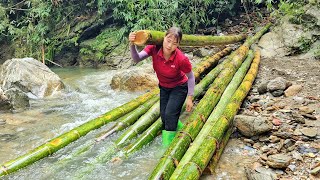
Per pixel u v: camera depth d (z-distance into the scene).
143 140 3.83
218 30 9.82
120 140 3.86
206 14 10.12
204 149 3.18
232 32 9.63
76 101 5.98
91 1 10.42
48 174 3.30
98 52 9.67
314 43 7.71
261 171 3.05
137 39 3.37
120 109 4.73
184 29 9.65
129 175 3.25
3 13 10.44
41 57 10.22
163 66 3.57
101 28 10.41
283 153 3.37
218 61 7.25
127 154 3.61
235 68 5.87
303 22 8.12
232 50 8.30
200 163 2.99
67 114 5.21
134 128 4.06
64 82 7.53
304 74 6.09
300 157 3.21
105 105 5.63
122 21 10.27
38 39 10.23
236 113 4.25
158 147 3.84
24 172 3.34
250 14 10.59
